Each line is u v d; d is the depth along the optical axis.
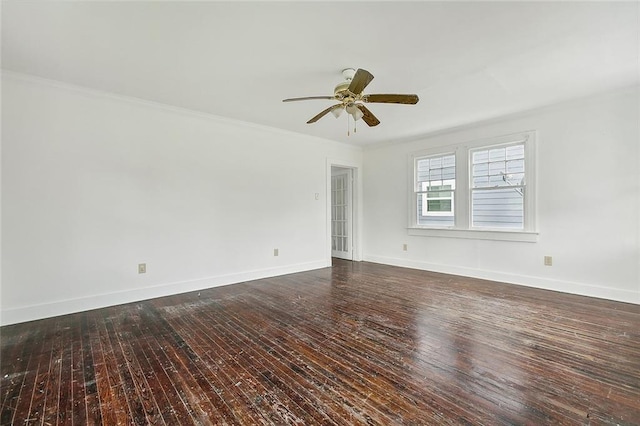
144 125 3.53
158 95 3.33
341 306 3.26
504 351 2.22
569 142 3.63
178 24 2.05
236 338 2.48
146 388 1.80
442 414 1.56
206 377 1.91
